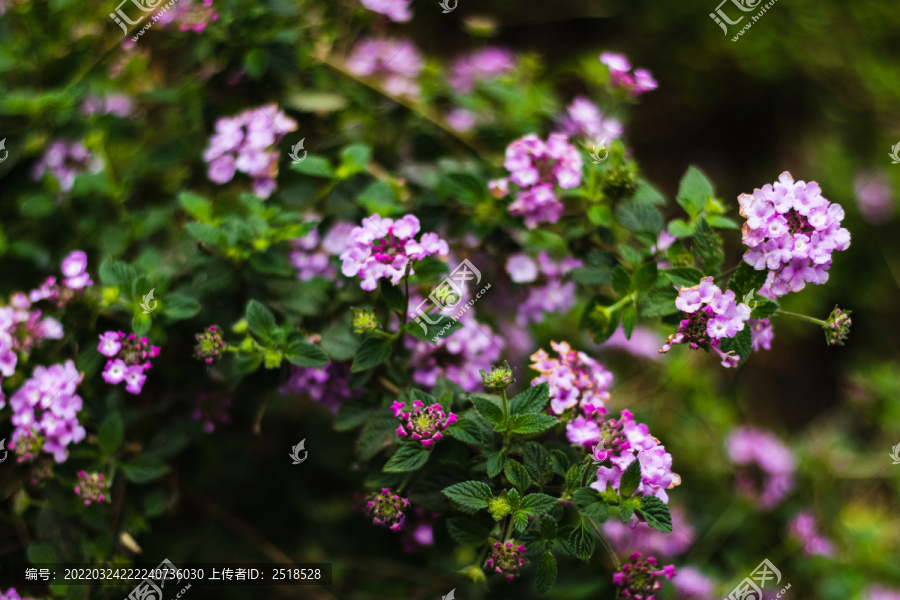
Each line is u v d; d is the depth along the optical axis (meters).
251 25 0.50
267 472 0.55
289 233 0.47
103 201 0.51
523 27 0.75
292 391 0.49
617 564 0.44
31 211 0.50
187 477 0.53
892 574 0.58
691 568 0.55
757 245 0.43
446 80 0.56
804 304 0.72
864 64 0.76
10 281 0.51
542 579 0.43
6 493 0.49
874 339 0.73
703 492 0.59
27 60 0.53
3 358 0.46
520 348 0.53
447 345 0.47
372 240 0.44
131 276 0.46
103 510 0.47
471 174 0.49
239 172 0.51
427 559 0.54
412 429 0.43
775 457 0.59
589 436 0.44
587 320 0.47
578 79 0.74
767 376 0.74
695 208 0.46
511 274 0.50
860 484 0.64
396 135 0.54
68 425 0.46
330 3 0.54
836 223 0.43
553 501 0.43
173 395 0.50
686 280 0.44
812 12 0.76
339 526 0.55
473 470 0.44
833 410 0.71
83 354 0.47
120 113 0.54
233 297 0.48
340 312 0.48
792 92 0.76
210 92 0.52
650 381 0.60
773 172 0.76
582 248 0.49
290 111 0.52
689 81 0.77
